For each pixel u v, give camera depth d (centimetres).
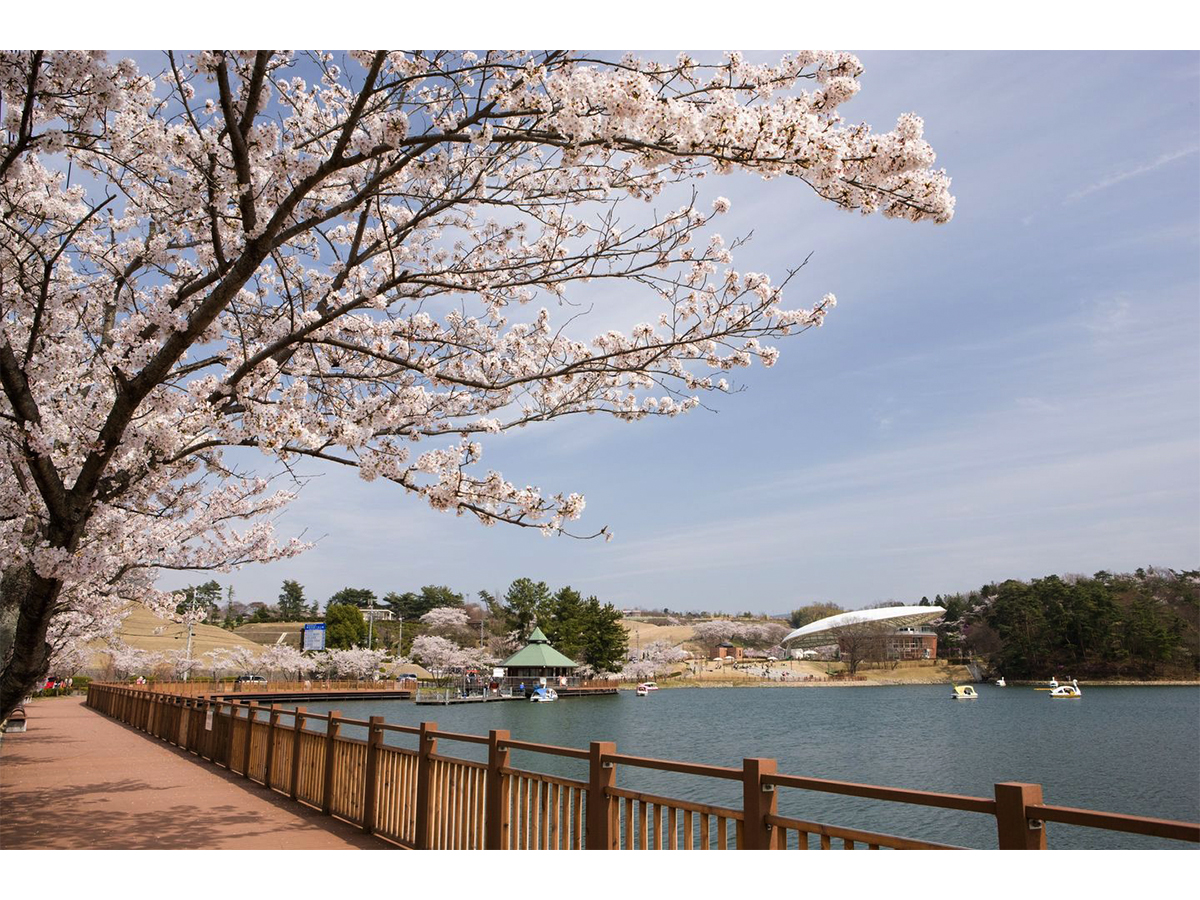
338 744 815
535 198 658
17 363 565
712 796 1750
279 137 609
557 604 8325
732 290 700
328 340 621
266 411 585
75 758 1349
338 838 688
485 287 646
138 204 669
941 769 2538
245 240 575
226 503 1052
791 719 4700
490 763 546
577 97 442
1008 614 9325
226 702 1309
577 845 462
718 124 422
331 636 8144
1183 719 4425
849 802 1808
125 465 749
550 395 789
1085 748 3092
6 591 668
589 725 4269
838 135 432
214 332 632
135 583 1155
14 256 591
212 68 496
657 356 644
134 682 4759
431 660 8300
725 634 12300
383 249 692
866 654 10788
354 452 624
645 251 635
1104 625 8631
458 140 503
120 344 637
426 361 650
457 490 621
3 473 735
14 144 541
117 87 496
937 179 431
